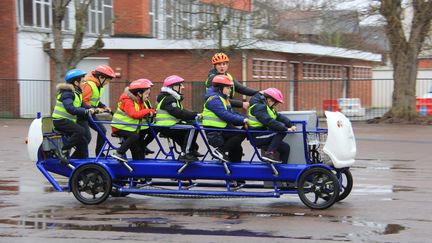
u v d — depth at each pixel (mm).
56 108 9352
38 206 8984
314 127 8883
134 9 35062
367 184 10695
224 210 8617
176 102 9031
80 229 7520
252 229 7418
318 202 8773
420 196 9516
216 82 8719
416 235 7051
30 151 9297
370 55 40688
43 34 31078
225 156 8633
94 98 9875
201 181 10945
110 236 7164
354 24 25797
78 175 9016
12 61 29656
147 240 6965
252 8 28812
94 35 33031
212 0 27078
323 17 25734
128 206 8977
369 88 42062
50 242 6934
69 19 31453
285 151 8695
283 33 33156
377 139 18812
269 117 8445
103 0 34406
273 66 32500
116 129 9078
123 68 31156
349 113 30859
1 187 10656
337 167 8453
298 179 8461
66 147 9320
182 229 7469
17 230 7496
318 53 34594
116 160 9031
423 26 24188
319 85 36000
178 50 30219
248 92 9344
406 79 24609
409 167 12930
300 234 7141
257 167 8578
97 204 9023
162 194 8906
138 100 9195
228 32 27688
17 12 29812
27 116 30047
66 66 25688
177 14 31047
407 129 22062
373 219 7883
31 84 30266
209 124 8750
